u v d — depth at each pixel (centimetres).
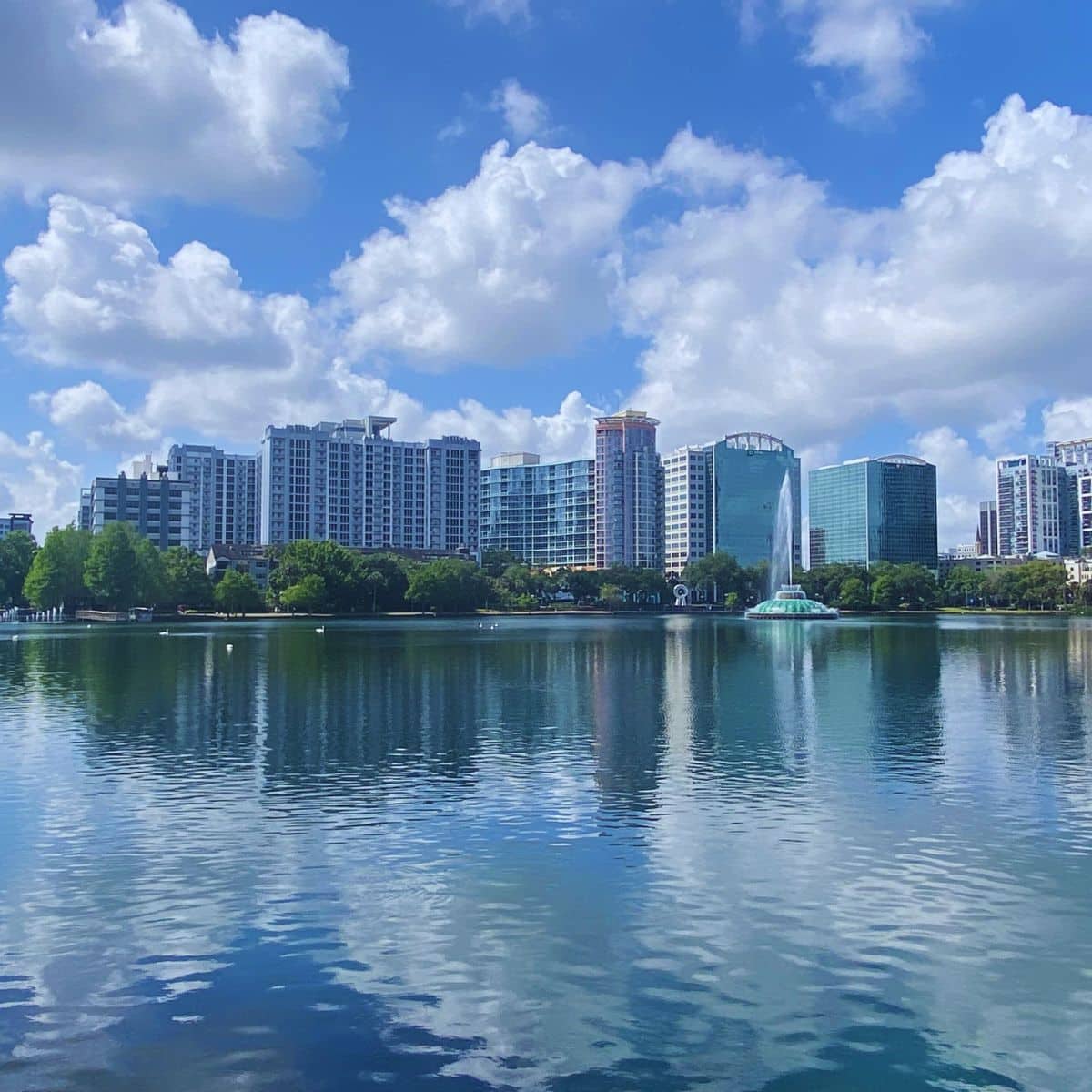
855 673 7794
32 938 2111
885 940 2084
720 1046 1670
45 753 4144
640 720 5088
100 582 19300
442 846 2738
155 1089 1548
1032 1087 1552
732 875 2483
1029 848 2708
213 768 3806
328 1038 1694
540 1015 1772
